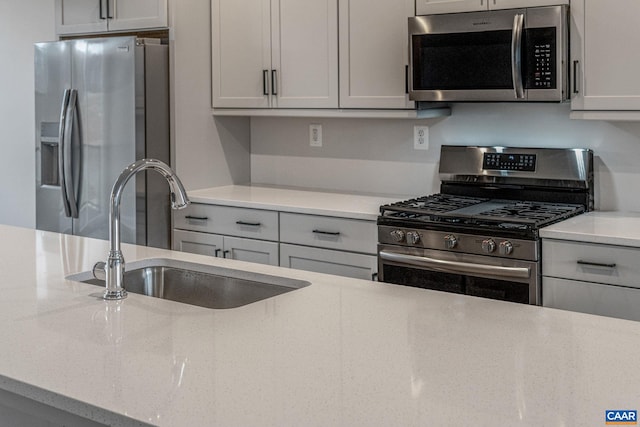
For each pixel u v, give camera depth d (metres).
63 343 1.74
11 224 5.61
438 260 3.29
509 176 3.76
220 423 1.30
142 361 1.61
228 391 1.44
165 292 2.70
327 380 1.49
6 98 5.50
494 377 1.50
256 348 1.69
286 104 4.22
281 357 1.63
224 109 4.47
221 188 4.57
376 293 2.18
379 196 4.17
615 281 2.92
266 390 1.44
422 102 3.81
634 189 3.52
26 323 1.89
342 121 4.41
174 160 4.32
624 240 2.87
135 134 4.13
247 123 4.80
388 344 1.71
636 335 1.75
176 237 4.34
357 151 4.38
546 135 3.73
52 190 4.54
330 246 3.72
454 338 1.75
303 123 4.58
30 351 1.68
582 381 1.47
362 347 1.69
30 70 5.34
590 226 3.12
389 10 3.80
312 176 4.59
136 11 4.38
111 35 4.56
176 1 4.25
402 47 3.78
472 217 3.22
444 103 3.99
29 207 5.48
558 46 3.27
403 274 3.43
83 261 2.63
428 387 1.45
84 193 4.36
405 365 1.57
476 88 3.51
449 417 1.31
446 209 3.43
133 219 4.17
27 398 1.59
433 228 3.31
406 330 1.81
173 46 4.26
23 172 5.48
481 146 3.88
